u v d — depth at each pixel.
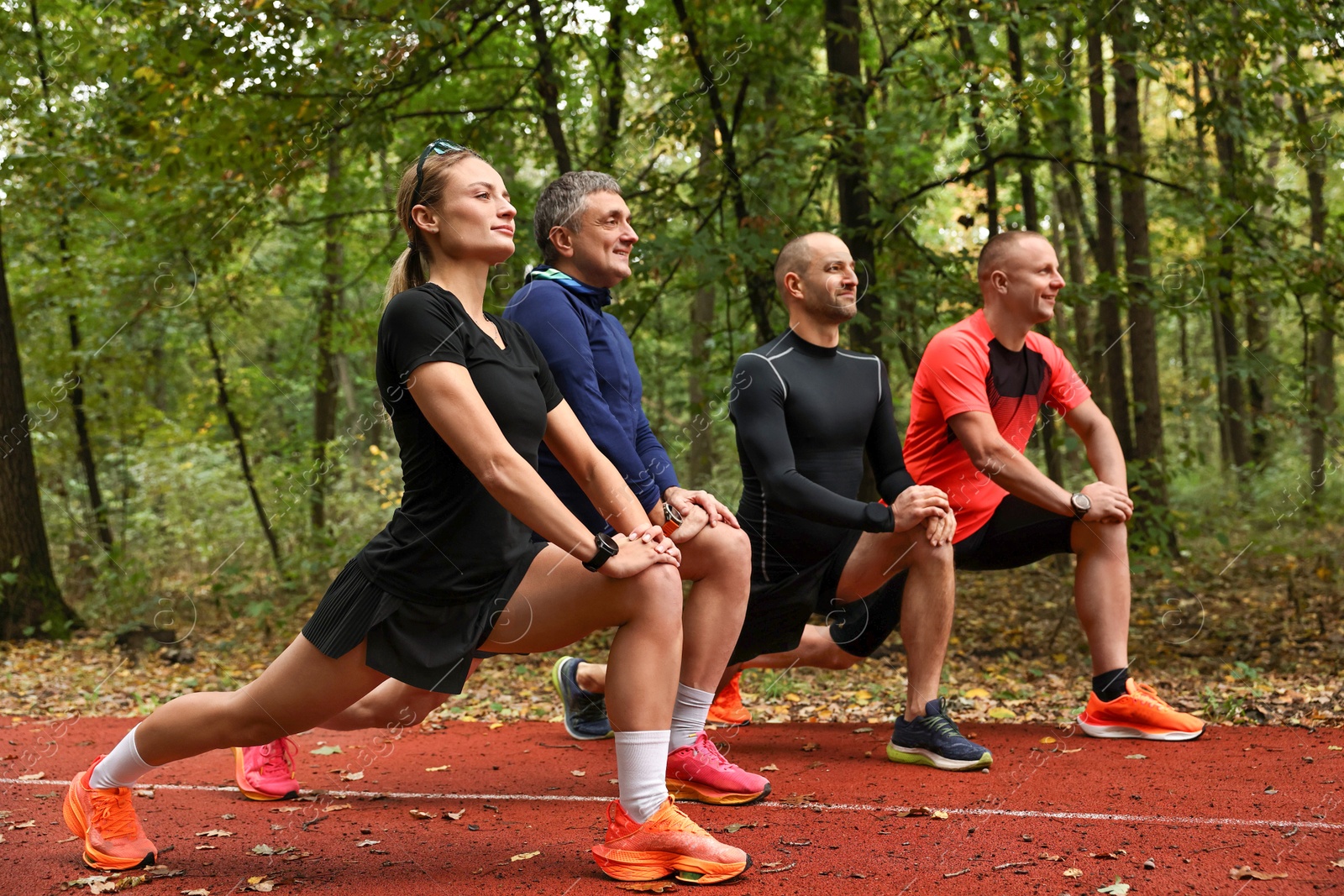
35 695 6.25
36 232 11.17
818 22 9.38
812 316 3.55
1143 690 3.69
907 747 3.43
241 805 3.12
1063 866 2.29
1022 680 6.10
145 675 7.19
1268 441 12.77
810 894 2.17
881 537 3.48
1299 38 6.87
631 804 2.30
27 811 3.09
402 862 2.47
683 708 2.98
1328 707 4.21
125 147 8.88
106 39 8.78
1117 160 8.33
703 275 7.49
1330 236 7.58
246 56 7.49
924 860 2.37
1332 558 9.00
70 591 11.75
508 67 8.98
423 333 2.14
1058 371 4.03
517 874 2.35
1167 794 2.89
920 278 7.54
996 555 3.94
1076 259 11.96
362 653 2.21
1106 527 3.74
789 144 8.07
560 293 3.10
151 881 2.36
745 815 2.82
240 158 8.00
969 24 6.99
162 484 12.62
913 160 9.10
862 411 3.62
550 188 3.23
